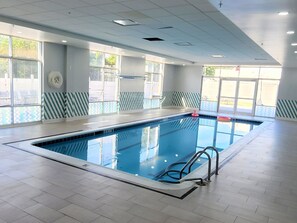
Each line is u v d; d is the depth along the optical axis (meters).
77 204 3.25
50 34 6.66
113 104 11.71
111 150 7.23
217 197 3.62
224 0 3.65
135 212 3.12
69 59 8.96
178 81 15.84
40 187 3.68
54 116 8.84
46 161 4.77
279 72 13.14
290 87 12.50
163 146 8.00
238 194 3.76
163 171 5.77
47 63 8.33
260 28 5.26
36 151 5.32
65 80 8.99
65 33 6.80
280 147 6.75
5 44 7.26
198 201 3.47
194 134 9.80
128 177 4.18
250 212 3.26
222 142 8.70
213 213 3.19
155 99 14.70
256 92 13.75
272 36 5.96
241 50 8.64
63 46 8.78
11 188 3.62
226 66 14.38
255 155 5.91
